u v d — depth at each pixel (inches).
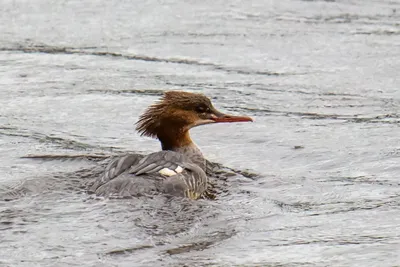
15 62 771.4
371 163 548.4
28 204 453.4
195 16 898.7
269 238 425.7
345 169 539.5
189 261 396.8
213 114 540.1
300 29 861.8
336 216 458.3
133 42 823.1
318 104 675.4
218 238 421.4
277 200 482.6
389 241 423.2
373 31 856.3
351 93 700.0
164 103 536.4
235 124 630.5
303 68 759.1
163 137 539.8
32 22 872.9
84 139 595.2
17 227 423.5
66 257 394.6
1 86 711.7
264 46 813.9
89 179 498.6
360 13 914.7
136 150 573.6
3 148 569.6
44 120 636.1
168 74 741.9
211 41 826.8
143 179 464.8
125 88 708.0
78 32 845.2
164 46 812.6
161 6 927.7
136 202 448.5
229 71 751.1
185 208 448.1
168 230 423.8
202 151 577.6
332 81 727.1
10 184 485.1
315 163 551.2
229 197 485.7
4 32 842.8
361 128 619.8
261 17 897.5
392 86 715.4
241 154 571.2
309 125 628.4
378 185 509.4
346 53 795.4
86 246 405.1
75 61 775.1
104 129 617.6
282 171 537.3
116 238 413.4
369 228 441.1
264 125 628.7
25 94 693.9
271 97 690.2
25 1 937.5
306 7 932.6
